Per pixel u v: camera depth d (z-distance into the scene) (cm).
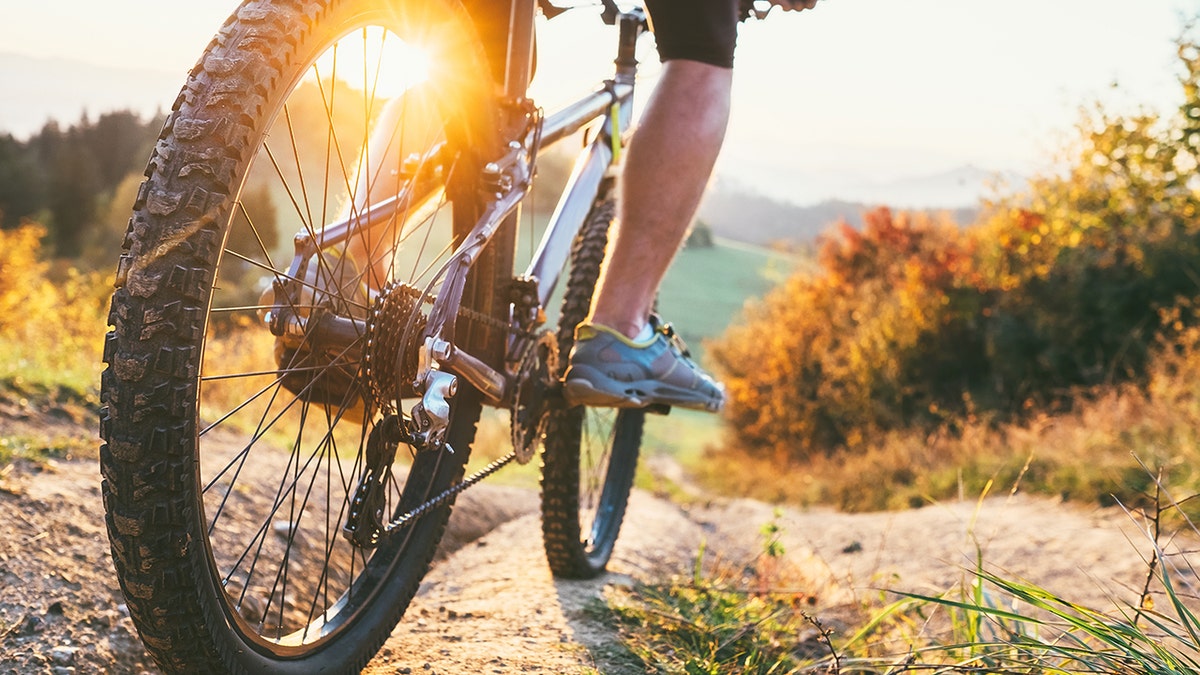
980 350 1371
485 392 176
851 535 508
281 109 126
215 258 116
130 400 111
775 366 1850
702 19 190
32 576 204
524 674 197
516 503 449
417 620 233
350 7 138
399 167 171
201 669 130
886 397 1435
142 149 7206
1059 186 1307
